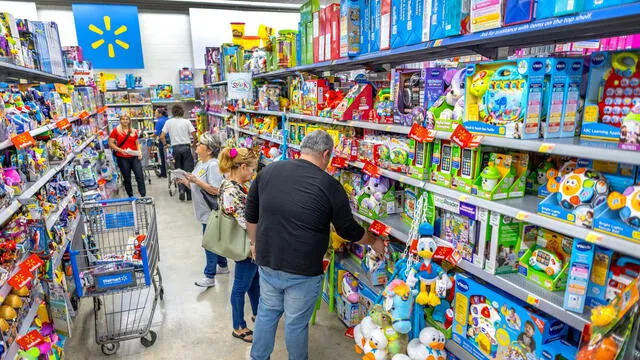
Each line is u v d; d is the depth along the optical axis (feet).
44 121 11.53
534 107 5.26
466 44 6.12
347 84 12.07
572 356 5.25
